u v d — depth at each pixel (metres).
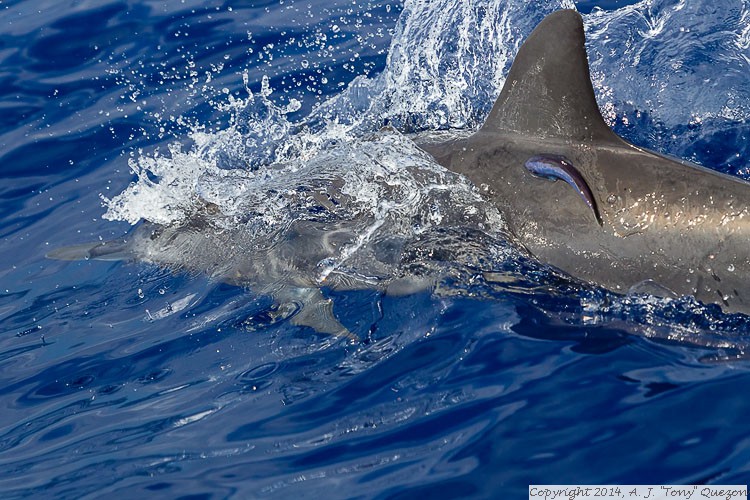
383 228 6.12
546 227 5.69
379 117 8.05
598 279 5.51
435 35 8.78
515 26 8.85
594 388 4.84
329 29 9.86
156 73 9.38
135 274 6.52
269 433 4.85
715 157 7.10
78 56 9.91
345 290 5.91
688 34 8.62
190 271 6.44
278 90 8.78
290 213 6.38
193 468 4.68
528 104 6.00
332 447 4.68
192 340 5.75
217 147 7.79
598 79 8.21
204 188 6.82
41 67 9.77
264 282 6.13
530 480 4.29
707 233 5.26
